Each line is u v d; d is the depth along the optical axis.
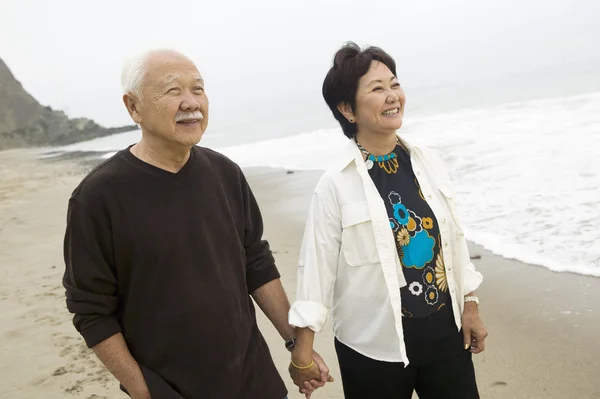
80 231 1.60
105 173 1.63
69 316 4.18
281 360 3.32
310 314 1.92
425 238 1.96
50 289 4.86
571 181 6.09
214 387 1.74
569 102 12.16
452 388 2.06
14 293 4.83
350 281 1.98
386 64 1.98
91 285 1.62
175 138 1.66
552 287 3.83
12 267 5.71
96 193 1.60
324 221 1.98
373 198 1.93
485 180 6.80
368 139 2.04
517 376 2.88
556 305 3.57
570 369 2.87
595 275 3.90
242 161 13.22
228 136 21.95
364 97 1.94
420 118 14.84
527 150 7.98
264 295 2.07
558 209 5.32
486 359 3.08
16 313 4.33
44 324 4.05
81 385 3.13
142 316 1.68
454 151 8.93
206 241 1.74
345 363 2.08
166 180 1.70
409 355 1.97
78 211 1.59
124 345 1.69
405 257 1.94
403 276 1.93
